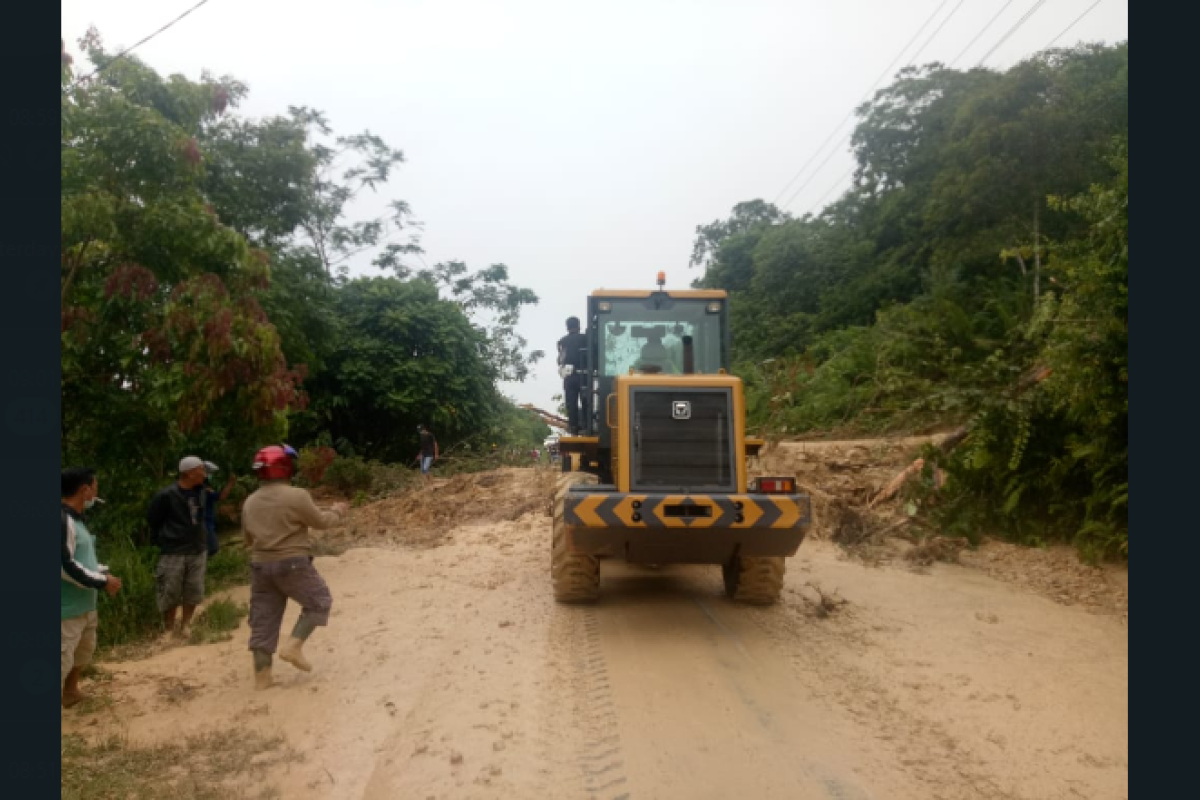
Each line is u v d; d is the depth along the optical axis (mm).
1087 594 7840
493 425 22922
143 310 9367
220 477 11680
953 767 4473
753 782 4312
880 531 10328
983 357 17266
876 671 5914
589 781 4352
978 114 22922
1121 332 7965
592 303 8680
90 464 9461
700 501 6562
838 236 34969
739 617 7293
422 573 9281
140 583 7969
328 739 4945
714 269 42312
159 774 4523
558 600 7684
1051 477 9375
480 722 5082
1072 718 5055
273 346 9102
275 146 16078
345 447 20031
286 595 5988
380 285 21703
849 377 19875
